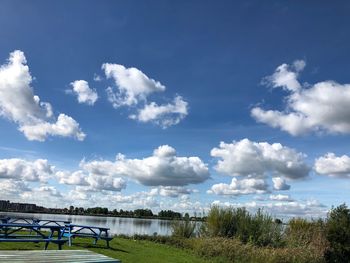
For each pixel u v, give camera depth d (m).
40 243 14.24
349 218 17.47
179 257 15.64
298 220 22.67
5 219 15.25
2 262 5.74
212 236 21.42
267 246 18.66
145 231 29.88
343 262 16.59
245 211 22.31
